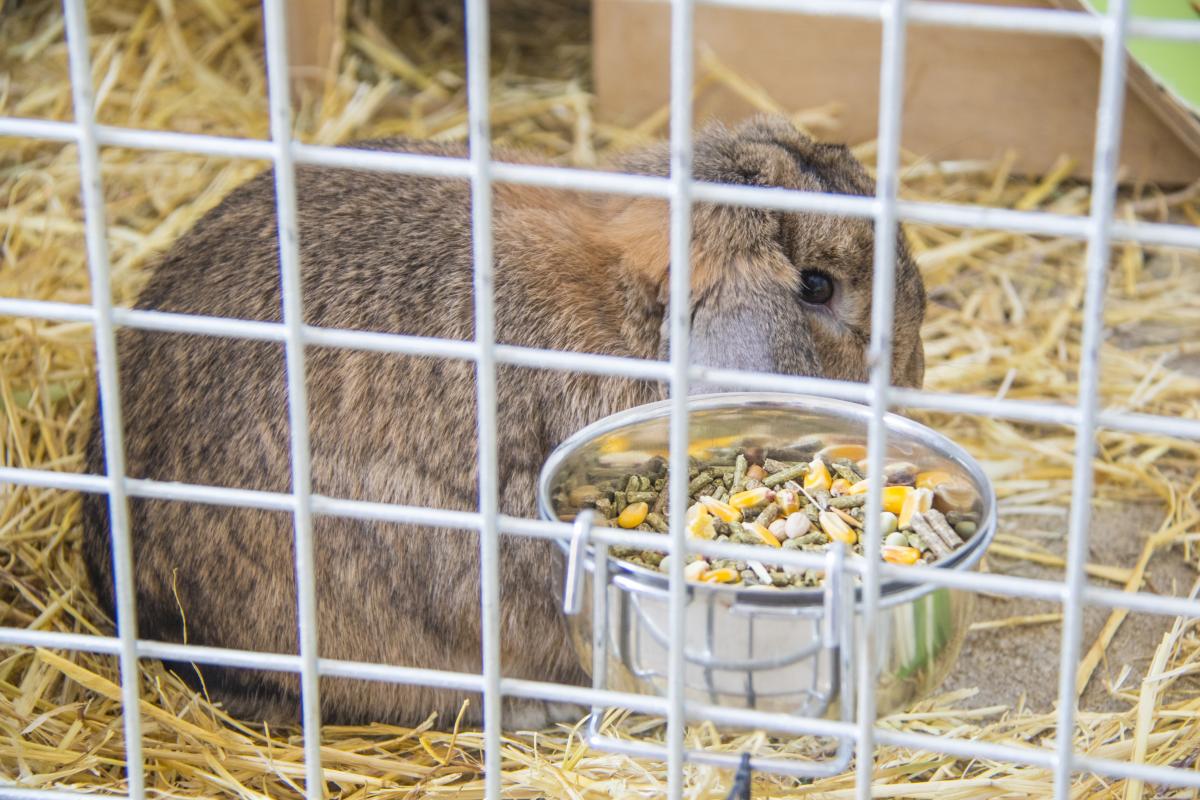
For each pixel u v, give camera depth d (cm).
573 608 74
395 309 94
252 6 156
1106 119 65
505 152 104
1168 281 133
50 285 120
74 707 90
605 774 88
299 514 74
